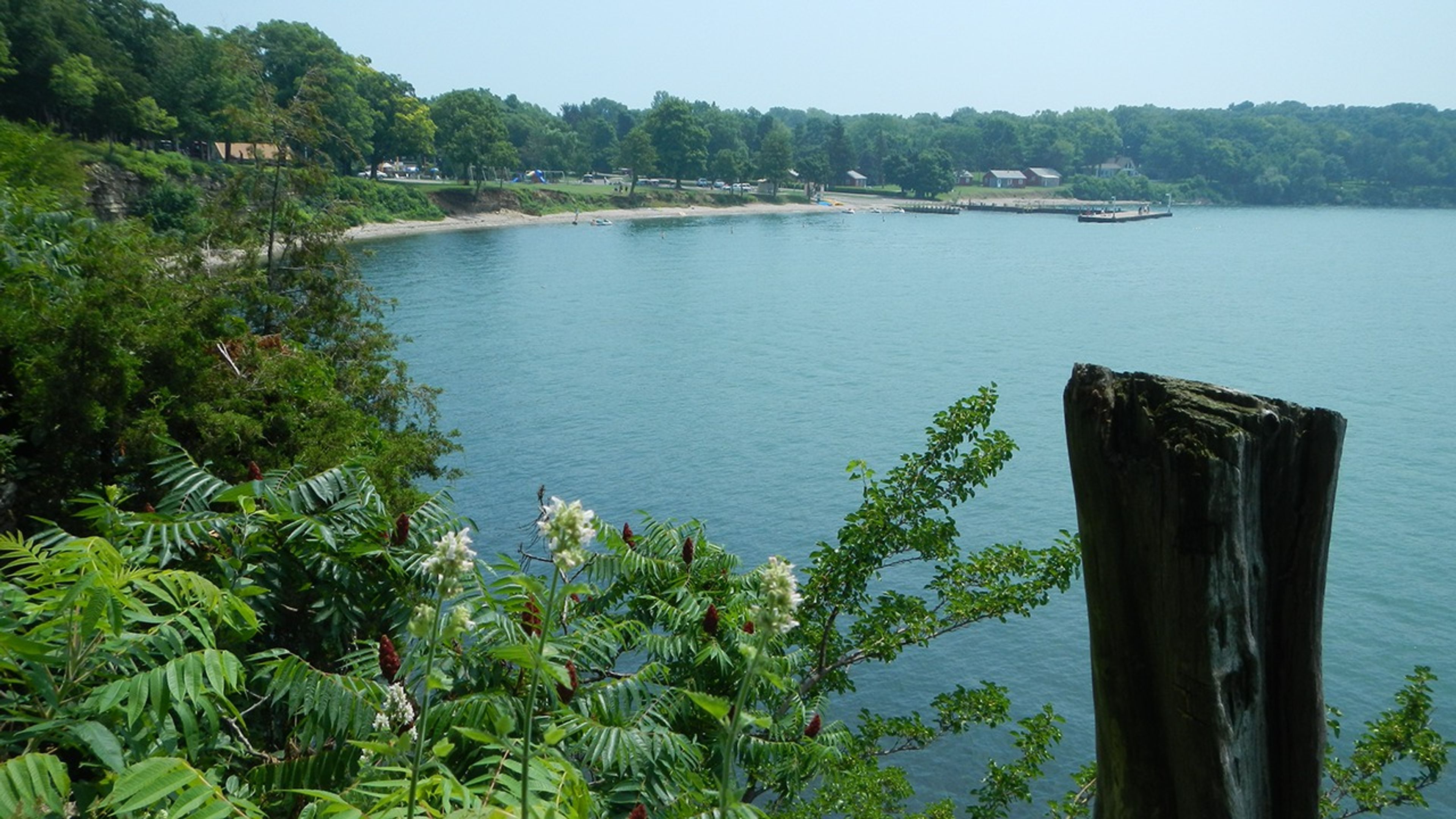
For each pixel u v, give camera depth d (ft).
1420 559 122.93
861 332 279.90
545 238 500.33
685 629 28.09
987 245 552.82
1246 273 432.25
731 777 12.58
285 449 55.16
